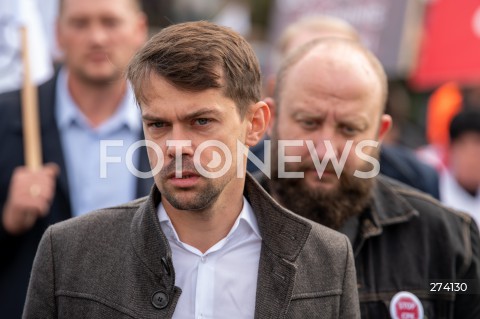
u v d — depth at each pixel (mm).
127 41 10828
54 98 10719
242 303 6191
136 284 6094
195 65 5711
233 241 6336
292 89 7676
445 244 7973
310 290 6305
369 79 7672
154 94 5770
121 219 6410
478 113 13586
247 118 6207
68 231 6359
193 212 6133
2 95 10664
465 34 16969
